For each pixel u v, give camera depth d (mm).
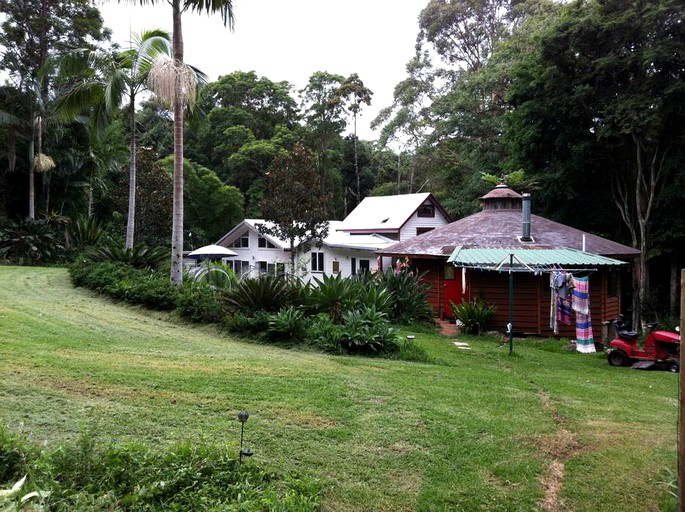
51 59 17562
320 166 45906
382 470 4867
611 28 17359
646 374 10531
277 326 10320
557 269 13000
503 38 38250
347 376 7934
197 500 3676
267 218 20328
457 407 6758
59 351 7953
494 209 19391
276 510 3576
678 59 16391
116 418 5387
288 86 48844
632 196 20109
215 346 9477
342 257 25672
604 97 18281
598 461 5395
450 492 4574
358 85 47344
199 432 5117
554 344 13805
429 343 12406
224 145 41594
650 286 21016
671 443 5977
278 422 5723
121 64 16812
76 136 25766
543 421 6477
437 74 43219
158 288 12602
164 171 27703
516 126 20672
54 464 3752
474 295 15648
